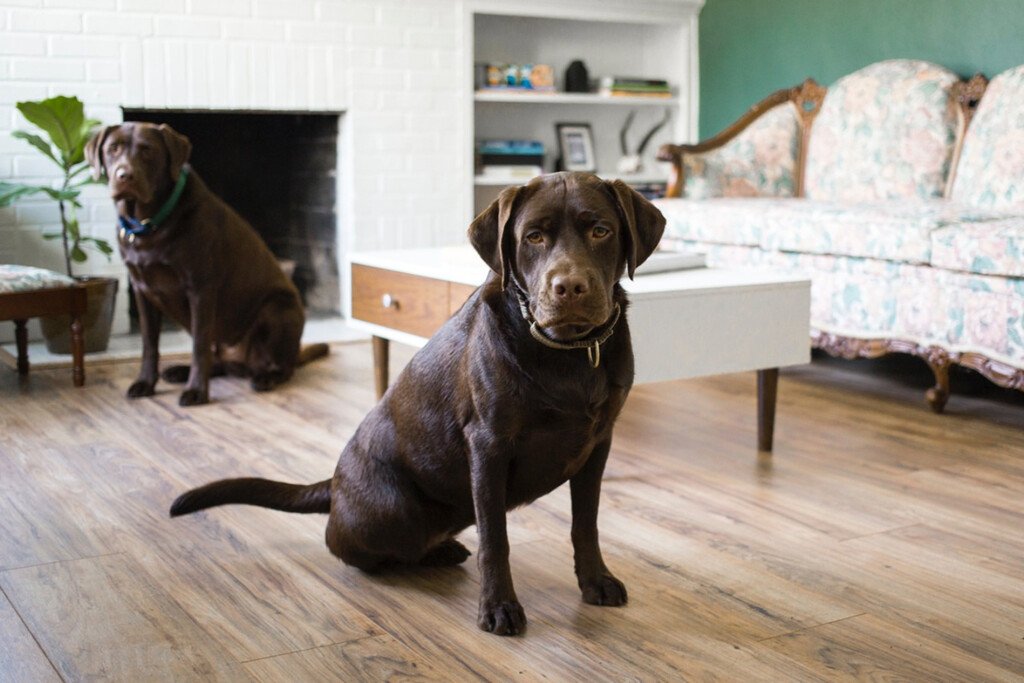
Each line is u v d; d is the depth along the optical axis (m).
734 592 1.94
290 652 1.68
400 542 1.90
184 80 4.49
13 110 4.22
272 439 3.03
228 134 5.24
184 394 3.45
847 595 1.93
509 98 5.31
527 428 1.67
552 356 1.63
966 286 3.20
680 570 2.04
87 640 1.72
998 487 2.58
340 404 3.46
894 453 2.88
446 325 1.85
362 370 4.00
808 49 5.14
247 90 4.62
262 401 3.51
